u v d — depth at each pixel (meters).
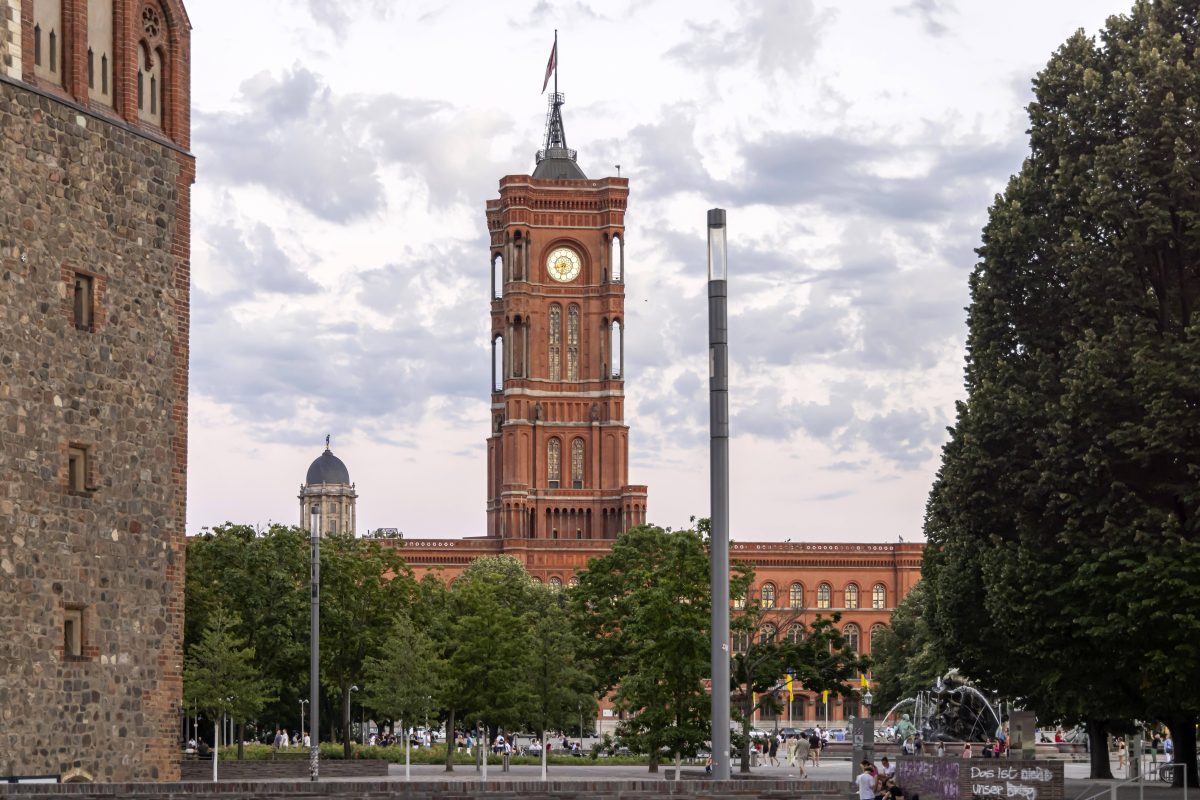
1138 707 69.44
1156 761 103.62
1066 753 136.25
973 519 71.06
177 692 55.94
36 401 50.91
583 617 115.06
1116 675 68.31
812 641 90.56
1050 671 70.12
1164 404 62.72
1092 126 70.38
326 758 104.81
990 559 69.31
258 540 102.19
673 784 39.12
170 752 55.50
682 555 79.25
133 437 54.81
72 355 52.47
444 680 96.62
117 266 54.62
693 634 75.88
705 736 76.69
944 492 72.50
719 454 43.38
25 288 50.75
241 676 85.75
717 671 42.75
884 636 180.75
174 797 39.53
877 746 95.19
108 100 55.47
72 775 51.28
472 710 98.69
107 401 53.81
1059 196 70.25
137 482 54.88
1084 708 70.06
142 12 57.00
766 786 39.28
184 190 57.88
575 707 102.38
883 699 181.00
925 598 107.06
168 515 56.12
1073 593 66.25
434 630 108.81
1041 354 69.62
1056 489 66.50
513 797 39.00
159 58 57.97
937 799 57.06
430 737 169.25
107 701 52.91
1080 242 67.81
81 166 53.31
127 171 55.25
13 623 49.41
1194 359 63.03
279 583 100.94
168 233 56.97
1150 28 69.62
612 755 132.88
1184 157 65.94
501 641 98.06
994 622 72.38
